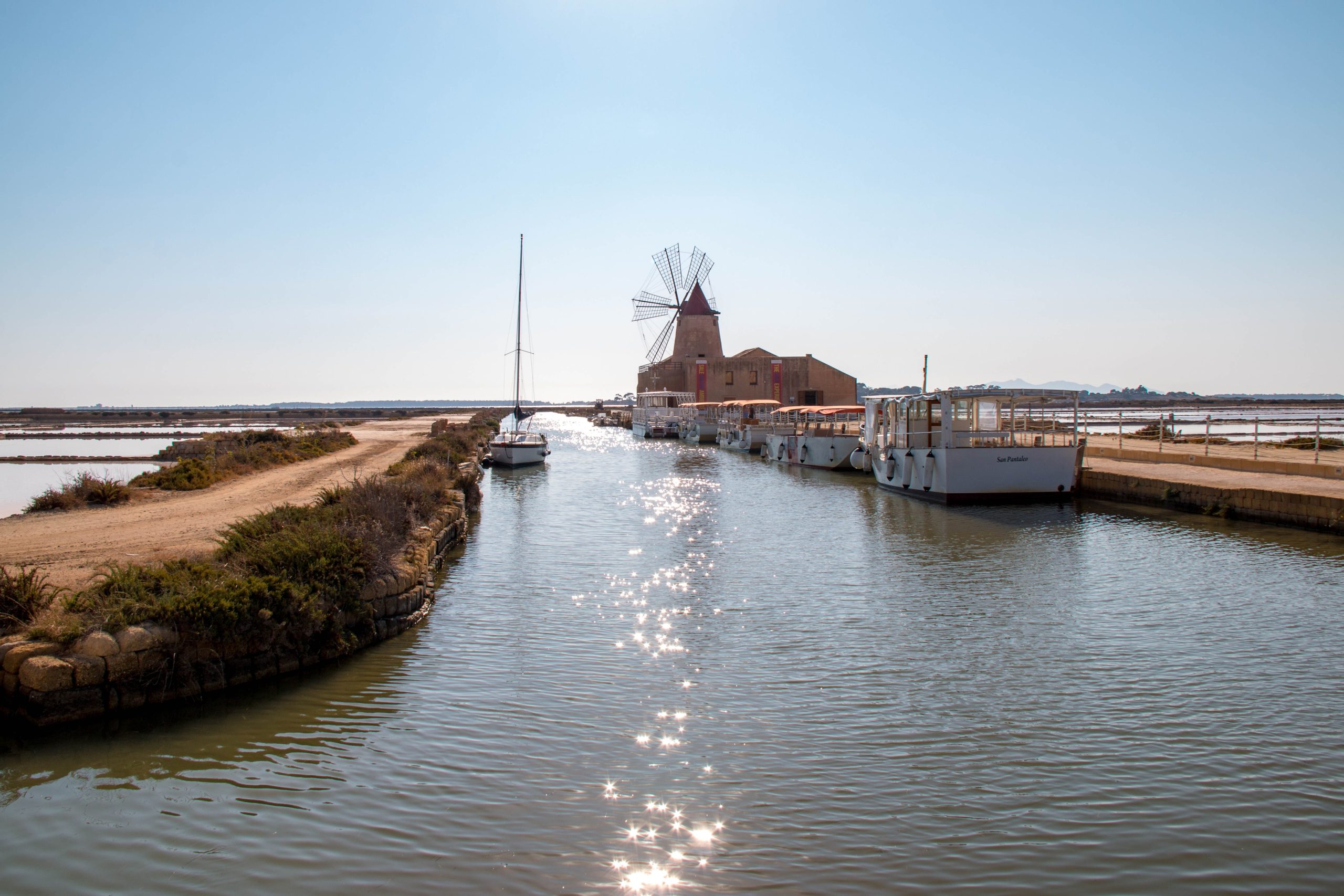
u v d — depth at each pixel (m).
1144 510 25.50
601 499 31.03
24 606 9.44
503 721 9.27
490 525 24.05
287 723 9.07
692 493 33.12
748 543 20.75
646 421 81.19
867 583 16.20
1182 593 15.15
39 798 7.41
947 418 28.00
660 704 9.80
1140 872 6.51
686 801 7.54
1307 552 18.55
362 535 12.82
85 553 13.84
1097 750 8.65
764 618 13.61
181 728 8.88
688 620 13.46
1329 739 8.90
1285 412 134.75
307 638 10.76
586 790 7.73
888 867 6.55
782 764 8.29
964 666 11.23
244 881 6.26
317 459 37.09
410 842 6.83
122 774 7.87
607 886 6.27
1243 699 10.01
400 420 105.69
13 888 6.13
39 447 56.53
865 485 36.25
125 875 6.33
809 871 6.49
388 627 12.33
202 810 7.26
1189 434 58.44
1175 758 8.45
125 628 9.02
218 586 9.95
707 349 95.62
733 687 10.41
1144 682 10.61
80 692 8.61
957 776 8.05
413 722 9.18
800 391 88.88
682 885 6.29
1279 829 7.13
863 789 7.80
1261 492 22.14
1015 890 6.28
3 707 8.61
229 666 9.88
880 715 9.54
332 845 6.76
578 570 17.45
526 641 12.24
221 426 89.25
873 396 39.50
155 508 20.00
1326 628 12.86
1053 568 17.41
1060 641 12.30
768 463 49.78
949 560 18.48
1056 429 30.91
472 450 45.97
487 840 6.87
